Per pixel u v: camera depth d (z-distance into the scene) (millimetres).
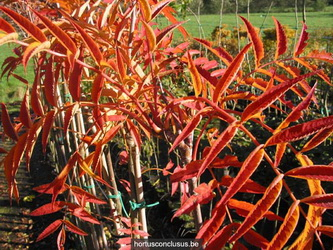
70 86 651
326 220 2213
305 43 759
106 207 2811
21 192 3748
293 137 464
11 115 6281
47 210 875
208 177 3000
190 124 562
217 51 871
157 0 1008
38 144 4984
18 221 3229
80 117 1693
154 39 701
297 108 510
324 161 2592
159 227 2752
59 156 2217
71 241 2809
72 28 756
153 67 809
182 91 3396
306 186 2398
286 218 450
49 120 669
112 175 1601
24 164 4453
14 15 571
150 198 3078
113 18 877
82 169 772
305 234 475
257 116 645
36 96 713
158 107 931
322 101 3447
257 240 556
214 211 546
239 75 857
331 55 734
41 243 2883
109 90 816
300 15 12461
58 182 730
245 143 3025
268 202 442
